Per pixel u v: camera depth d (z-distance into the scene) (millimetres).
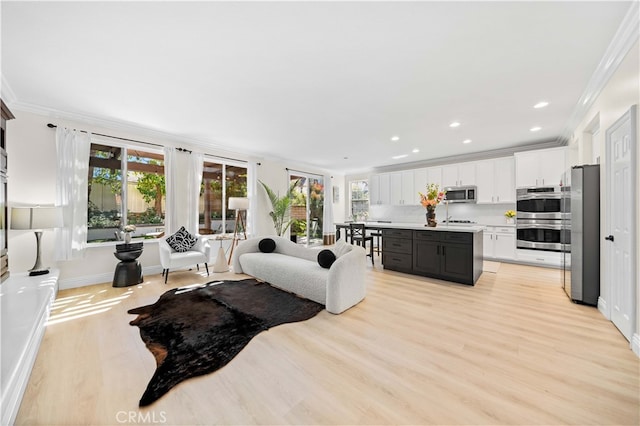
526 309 2838
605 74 2496
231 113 3594
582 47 2176
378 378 1690
